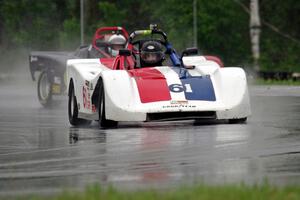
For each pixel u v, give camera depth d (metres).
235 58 170.00
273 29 183.38
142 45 57.84
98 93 54.12
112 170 35.59
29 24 186.50
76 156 40.19
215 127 50.97
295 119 57.28
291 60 171.88
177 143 43.41
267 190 27.80
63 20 191.00
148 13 189.62
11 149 43.78
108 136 47.72
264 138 44.94
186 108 50.72
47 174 35.16
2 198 29.28
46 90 81.19
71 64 59.66
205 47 168.62
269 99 83.00
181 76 53.22
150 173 34.53
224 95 52.16
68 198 27.39
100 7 186.62
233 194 27.25
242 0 183.88
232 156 38.53
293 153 39.19
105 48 75.50
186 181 32.25
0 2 186.38
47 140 47.44
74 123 58.50
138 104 51.06
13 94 104.12
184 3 169.38
